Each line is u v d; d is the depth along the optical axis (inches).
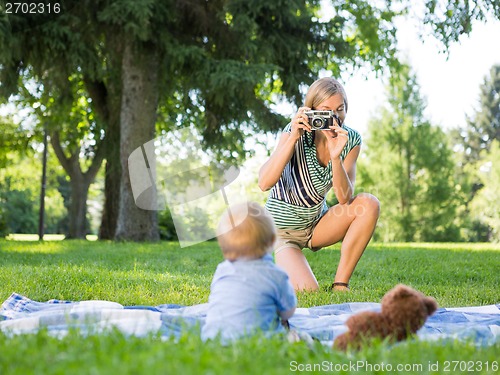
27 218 1573.6
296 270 197.0
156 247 445.1
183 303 189.0
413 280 265.1
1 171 1280.8
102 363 85.1
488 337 128.7
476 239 1179.3
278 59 535.2
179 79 538.6
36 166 1213.1
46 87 563.8
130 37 489.7
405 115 968.9
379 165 970.1
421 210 958.4
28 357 89.4
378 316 112.3
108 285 218.1
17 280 222.5
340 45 542.6
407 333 111.6
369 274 279.9
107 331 111.7
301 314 159.0
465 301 203.0
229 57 516.1
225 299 118.5
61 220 1711.4
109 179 674.8
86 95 729.6
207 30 517.7
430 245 546.6
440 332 137.3
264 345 99.9
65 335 109.0
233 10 486.0
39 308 165.9
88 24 494.0
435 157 965.2
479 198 1194.0
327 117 178.9
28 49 492.1
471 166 1343.5
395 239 965.2
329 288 203.6
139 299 193.5
